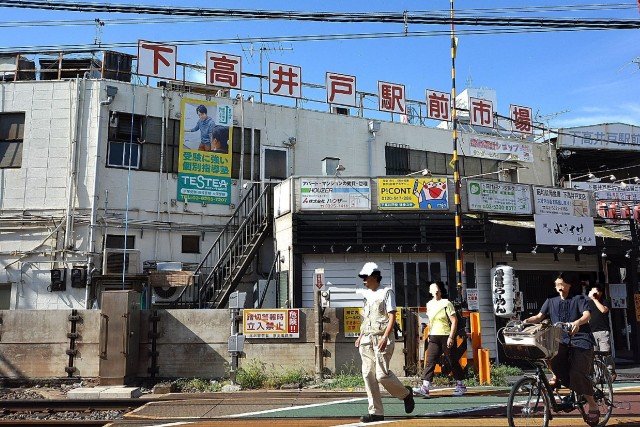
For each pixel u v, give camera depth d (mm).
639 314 16250
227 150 17688
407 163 20281
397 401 8555
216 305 14859
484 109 21531
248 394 9625
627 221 17203
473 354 10883
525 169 22484
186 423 7180
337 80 18906
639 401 8438
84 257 15633
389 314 6715
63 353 11305
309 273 14469
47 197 15883
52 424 7621
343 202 14570
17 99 16344
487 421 6938
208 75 17172
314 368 11461
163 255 16500
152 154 16859
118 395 9664
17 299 15375
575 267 16312
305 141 18844
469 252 14875
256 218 16594
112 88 16391
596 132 23625
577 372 6211
